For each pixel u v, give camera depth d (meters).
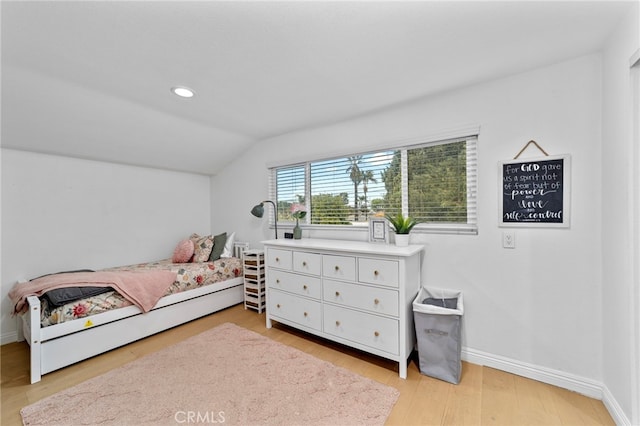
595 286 1.63
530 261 1.82
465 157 2.11
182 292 2.79
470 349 2.04
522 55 1.63
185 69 1.76
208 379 1.84
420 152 2.31
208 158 3.58
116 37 1.42
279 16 1.28
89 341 2.13
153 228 3.56
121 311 2.30
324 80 1.92
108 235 3.14
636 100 1.27
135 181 3.38
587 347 1.66
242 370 1.95
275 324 2.80
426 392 1.70
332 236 2.82
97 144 2.72
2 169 2.46
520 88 1.83
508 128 1.88
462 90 2.05
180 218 3.85
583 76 1.64
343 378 1.84
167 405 1.60
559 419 1.47
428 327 1.85
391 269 1.90
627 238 1.33
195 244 3.44
